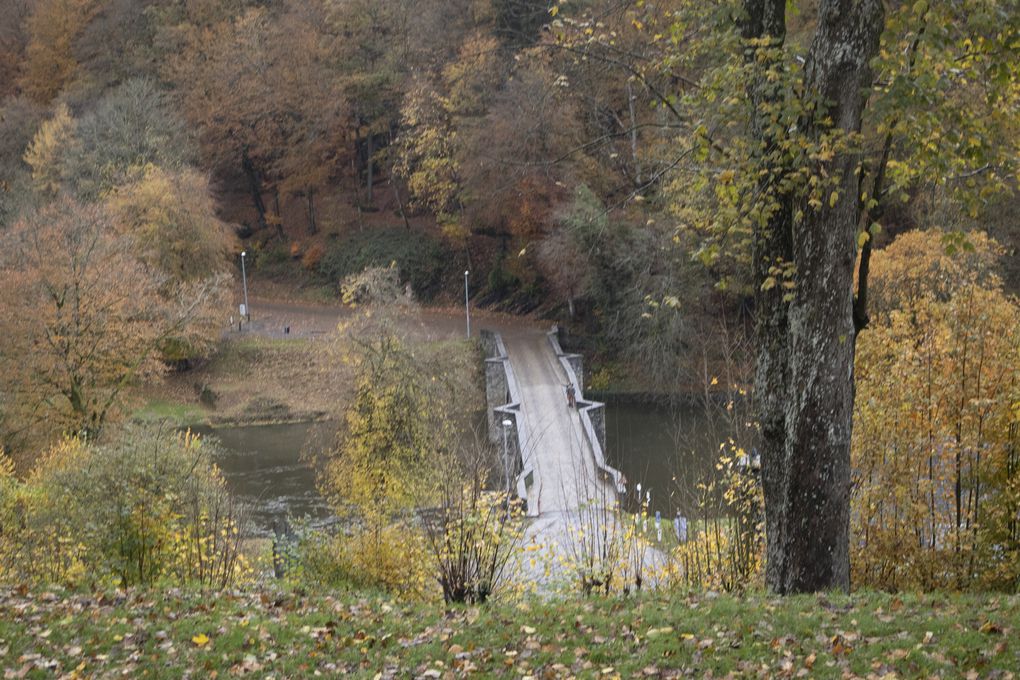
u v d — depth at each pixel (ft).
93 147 203.82
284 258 250.37
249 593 42.52
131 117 207.72
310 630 36.04
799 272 37.78
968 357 53.57
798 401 38.42
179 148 214.69
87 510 52.95
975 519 53.88
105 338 118.11
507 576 52.85
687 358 153.58
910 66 35.04
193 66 246.06
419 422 98.68
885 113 34.40
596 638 33.99
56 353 113.91
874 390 55.11
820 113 35.40
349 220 250.98
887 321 74.95
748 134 39.91
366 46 238.89
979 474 53.83
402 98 226.17
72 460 63.00
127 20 258.57
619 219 160.97
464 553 47.29
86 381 118.62
